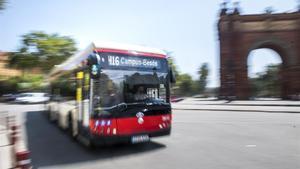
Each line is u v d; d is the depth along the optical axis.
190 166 7.52
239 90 46.50
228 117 20.38
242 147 9.81
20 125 16.66
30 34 57.75
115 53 8.98
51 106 18.02
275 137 11.76
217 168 7.30
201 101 43.38
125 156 8.77
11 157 7.86
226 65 47.31
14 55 58.00
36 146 10.55
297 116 20.66
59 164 8.04
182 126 15.45
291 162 7.77
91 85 8.66
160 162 7.99
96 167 7.66
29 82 58.94
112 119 8.60
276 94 56.88
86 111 9.20
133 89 9.02
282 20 45.97
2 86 57.44
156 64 9.60
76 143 11.02
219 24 48.12
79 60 10.41
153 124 9.16
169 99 9.69
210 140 11.21
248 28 47.03
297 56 45.25
